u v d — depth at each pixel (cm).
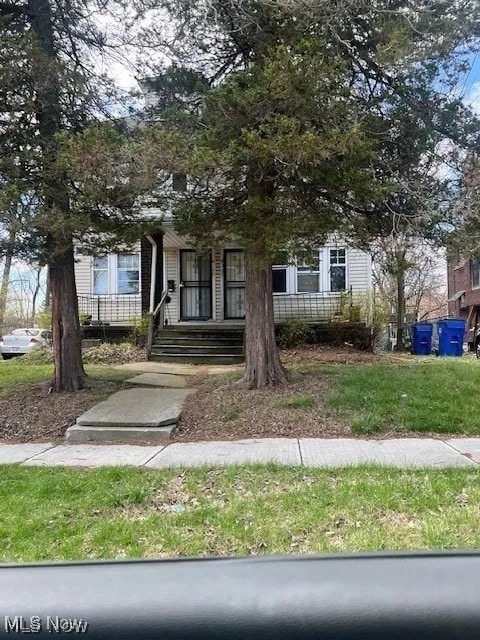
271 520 336
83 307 1497
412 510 346
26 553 297
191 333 1261
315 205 661
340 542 302
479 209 641
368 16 611
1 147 643
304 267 1322
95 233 722
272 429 602
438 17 586
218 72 741
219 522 334
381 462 462
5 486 414
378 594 82
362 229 729
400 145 678
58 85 655
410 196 671
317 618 81
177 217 734
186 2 651
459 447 515
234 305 1481
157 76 738
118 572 88
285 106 575
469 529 312
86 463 491
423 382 720
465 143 668
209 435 599
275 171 633
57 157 639
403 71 635
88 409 689
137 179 588
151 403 689
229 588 84
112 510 363
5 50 608
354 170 601
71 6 709
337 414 628
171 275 1488
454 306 2527
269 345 768
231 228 685
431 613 80
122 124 725
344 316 1303
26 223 614
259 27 623
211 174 608
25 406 719
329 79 556
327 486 395
